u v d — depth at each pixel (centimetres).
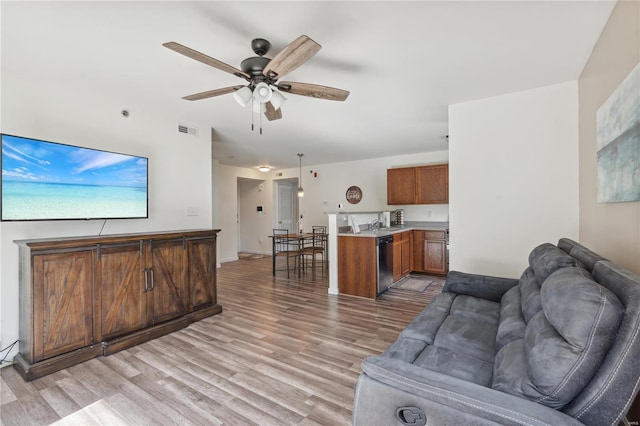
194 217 380
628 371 90
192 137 380
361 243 417
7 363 233
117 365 232
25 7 167
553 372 99
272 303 392
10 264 239
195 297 326
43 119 257
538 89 287
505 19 183
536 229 290
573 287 107
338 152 591
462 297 251
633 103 146
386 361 116
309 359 241
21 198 230
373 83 275
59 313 227
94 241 244
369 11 174
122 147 310
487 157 313
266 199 832
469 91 295
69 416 176
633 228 156
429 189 562
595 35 201
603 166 196
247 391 198
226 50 216
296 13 175
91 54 220
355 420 111
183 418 173
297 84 214
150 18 179
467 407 94
